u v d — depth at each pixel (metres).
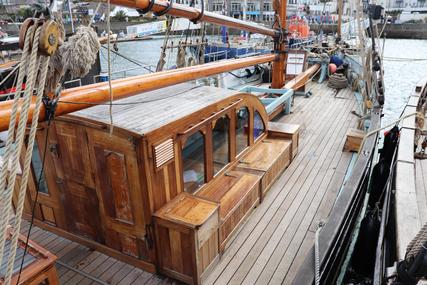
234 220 3.93
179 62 7.41
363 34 7.81
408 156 4.38
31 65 1.40
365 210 5.90
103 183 3.36
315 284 2.98
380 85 8.20
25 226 4.23
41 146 3.63
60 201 3.82
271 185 5.05
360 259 4.68
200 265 3.25
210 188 4.19
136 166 3.08
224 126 4.36
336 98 9.87
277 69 8.90
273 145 5.52
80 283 3.40
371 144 5.81
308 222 4.29
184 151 3.59
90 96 2.59
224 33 18.69
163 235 3.25
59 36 1.59
